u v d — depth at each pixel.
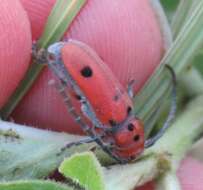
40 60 0.08
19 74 0.08
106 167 0.08
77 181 0.07
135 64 0.08
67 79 0.08
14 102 0.08
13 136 0.08
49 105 0.08
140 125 0.08
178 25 0.09
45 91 0.08
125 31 0.08
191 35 0.08
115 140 0.08
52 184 0.07
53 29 0.08
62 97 0.08
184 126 0.08
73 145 0.08
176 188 0.08
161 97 0.08
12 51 0.07
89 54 0.08
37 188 0.07
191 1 0.09
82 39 0.08
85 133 0.08
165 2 0.10
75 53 0.08
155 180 0.08
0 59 0.07
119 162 0.08
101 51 0.08
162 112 0.09
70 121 0.08
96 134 0.08
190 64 0.09
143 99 0.08
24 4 0.08
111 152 0.08
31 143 0.08
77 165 0.07
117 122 0.08
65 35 0.08
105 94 0.08
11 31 0.07
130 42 0.08
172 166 0.08
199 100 0.09
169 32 0.09
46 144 0.08
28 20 0.08
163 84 0.08
